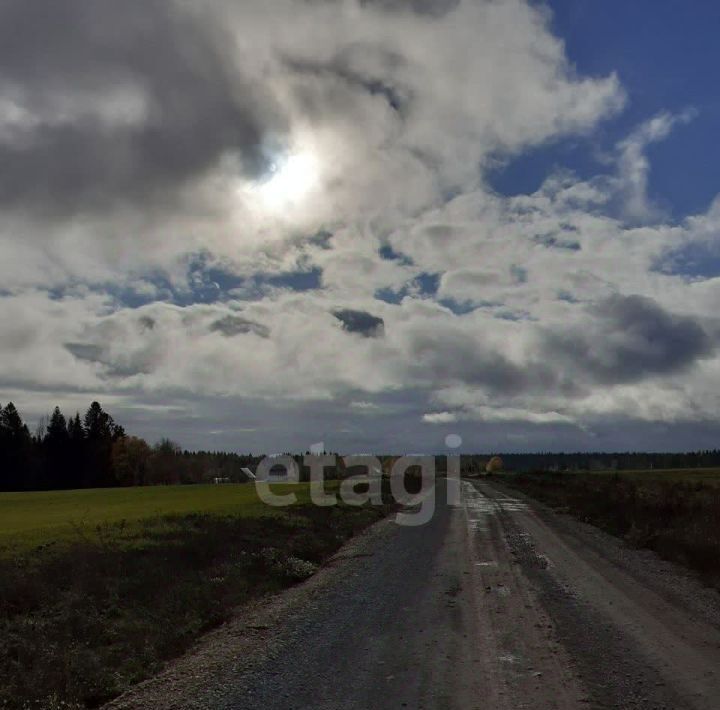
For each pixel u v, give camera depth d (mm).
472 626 10672
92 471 106250
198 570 15484
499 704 7195
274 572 15852
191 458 120188
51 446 105312
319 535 22906
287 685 7980
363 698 7438
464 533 23922
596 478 65938
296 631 10656
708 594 13258
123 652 9562
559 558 17891
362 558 18594
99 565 14570
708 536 19016
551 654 9078
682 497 30578
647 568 16391
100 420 111438
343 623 11086
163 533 20484
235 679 8297
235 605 12773
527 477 79812
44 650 9180
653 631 10328
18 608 11594
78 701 7754
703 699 7371
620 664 8625
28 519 31359
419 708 7094
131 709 7465
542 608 11930
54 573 13789
